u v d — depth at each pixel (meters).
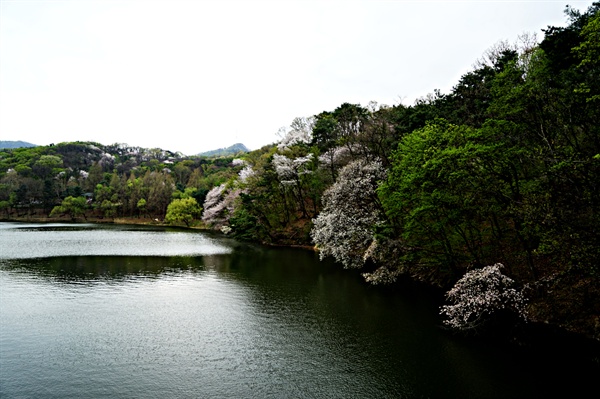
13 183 115.75
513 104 17.20
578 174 14.26
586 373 13.26
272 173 54.44
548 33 17.77
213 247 49.19
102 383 12.55
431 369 13.63
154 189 110.19
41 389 12.09
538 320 16.45
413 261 26.22
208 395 11.89
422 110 29.50
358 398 11.78
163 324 18.41
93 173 135.00
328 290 24.98
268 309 20.80
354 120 46.00
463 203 19.38
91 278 28.58
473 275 17.22
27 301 22.03
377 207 30.02
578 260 13.94
